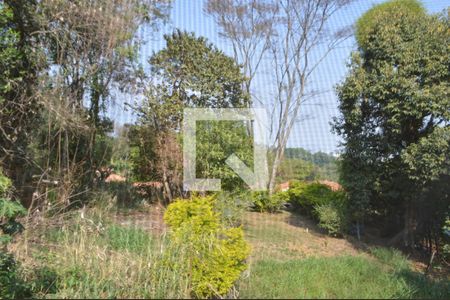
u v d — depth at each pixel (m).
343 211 7.36
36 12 6.18
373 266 4.93
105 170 6.57
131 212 6.48
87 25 6.38
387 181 7.08
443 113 6.00
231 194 7.06
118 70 6.65
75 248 4.36
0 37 5.86
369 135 7.05
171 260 3.81
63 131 6.12
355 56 6.95
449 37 6.21
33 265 4.15
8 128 6.09
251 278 3.93
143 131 7.01
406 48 6.39
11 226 3.94
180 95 7.55
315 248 6.45
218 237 3.92
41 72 6.16
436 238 6.57
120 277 3.86
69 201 5.92
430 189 6.45
